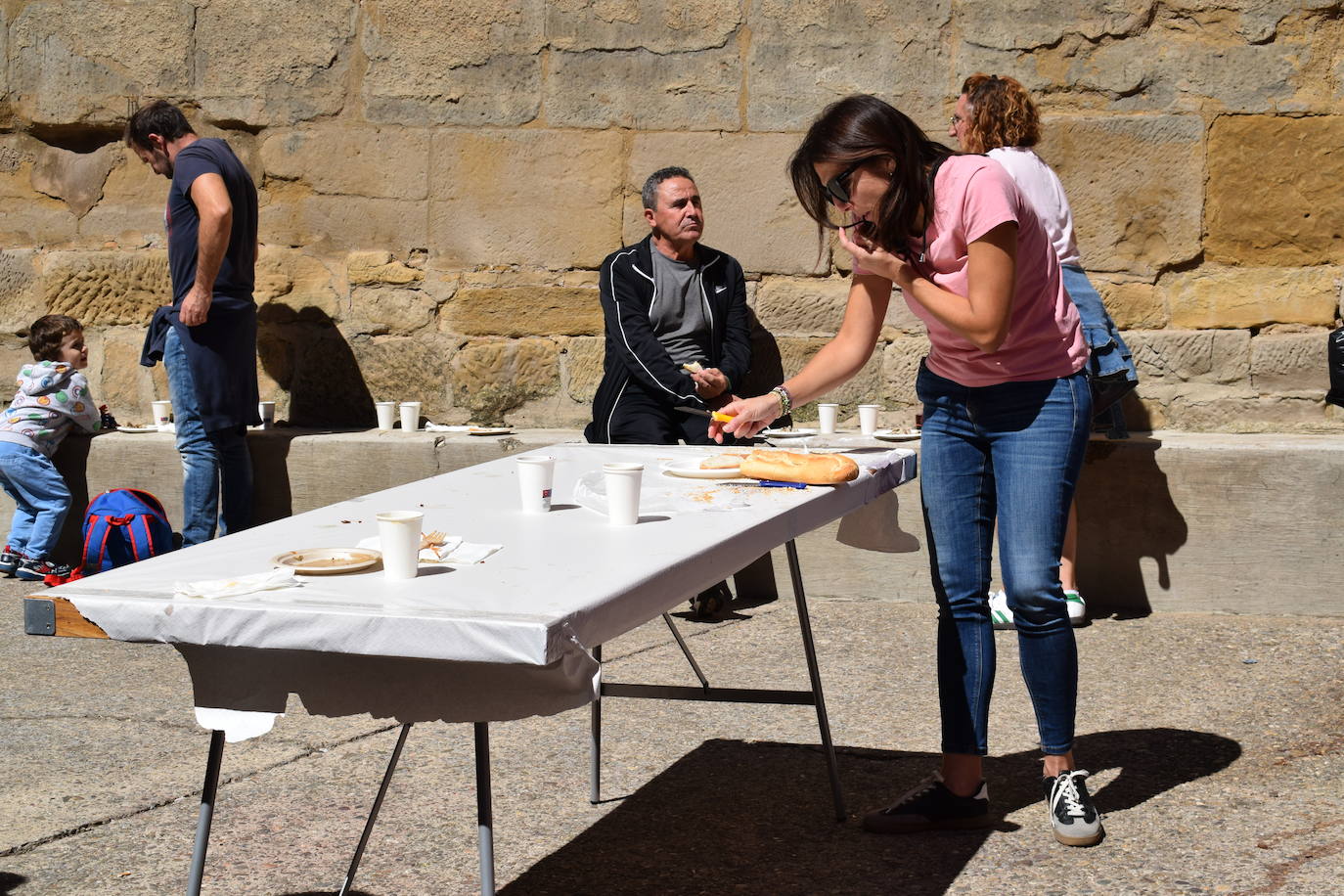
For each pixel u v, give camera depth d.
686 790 3.61
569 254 6.39
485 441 5.96
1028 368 3.14
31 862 3.17
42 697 4.41
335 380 6.60
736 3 6.14
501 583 2.19
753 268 6.23
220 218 5.69
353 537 2.62
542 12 6.29
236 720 2.20
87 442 6.30
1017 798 3.53
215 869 3.12
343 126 6.50
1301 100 5.78
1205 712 4.15
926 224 3.03
